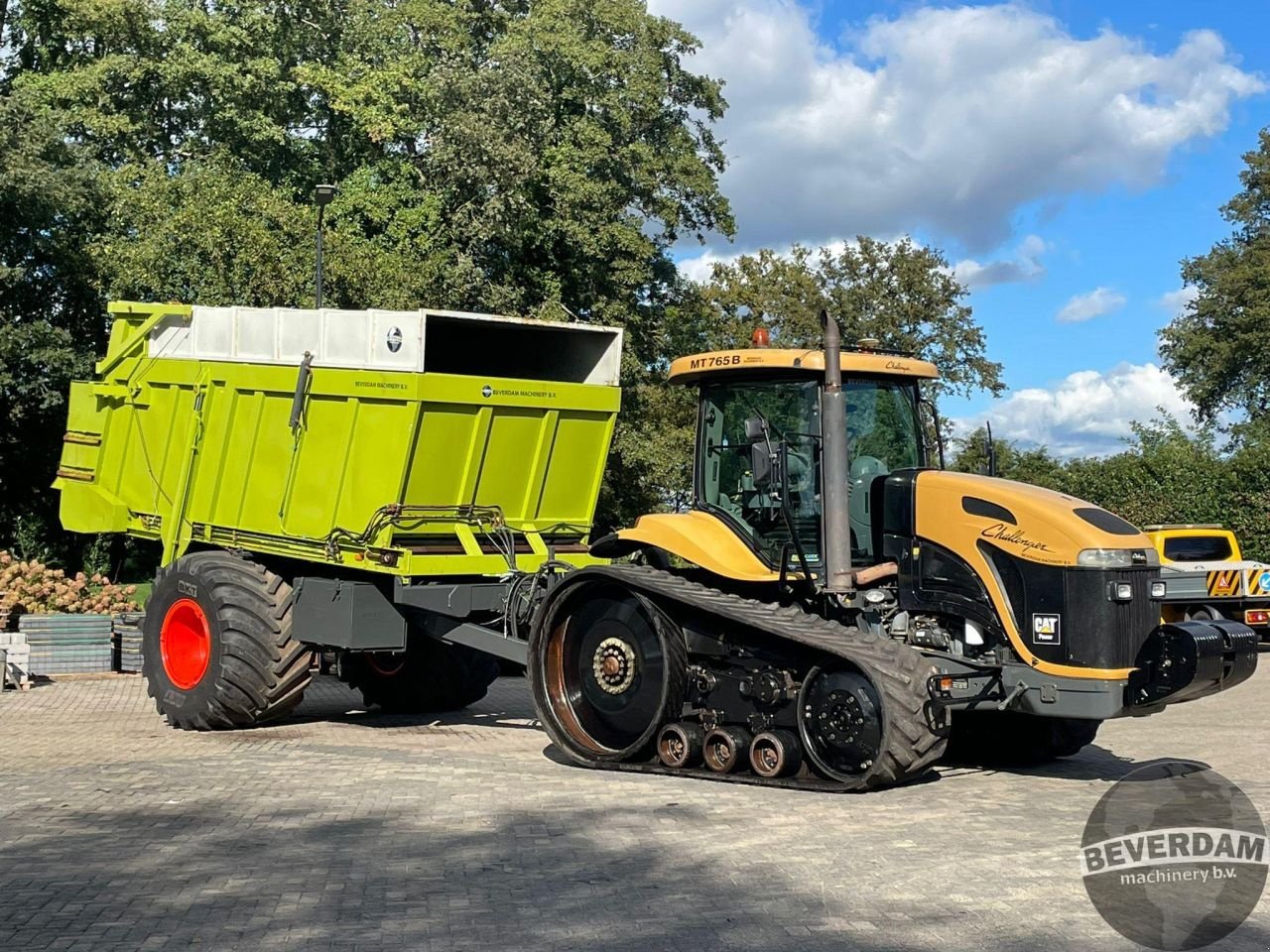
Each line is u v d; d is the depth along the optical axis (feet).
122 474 44.29
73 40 113.19
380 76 105.29
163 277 87.51
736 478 33.27
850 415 32.40
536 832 24.57
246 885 20.89
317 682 53.01
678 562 34.14
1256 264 142.10
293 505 38.32
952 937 18.02
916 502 30.83
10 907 19.54
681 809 26.55
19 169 89.56
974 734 33.30
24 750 34.45
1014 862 22.09
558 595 33.06
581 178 102.01
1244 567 61.67
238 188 87.71
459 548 36.65
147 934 18.25
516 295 104.68
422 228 103.24
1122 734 38.70
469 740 37.32
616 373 38.88
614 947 17.69
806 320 137.80
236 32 103.19
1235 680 28.02
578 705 32.99
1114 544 27.96
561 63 103.30
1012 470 103.65
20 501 104.27
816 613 31.89
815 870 21.63
